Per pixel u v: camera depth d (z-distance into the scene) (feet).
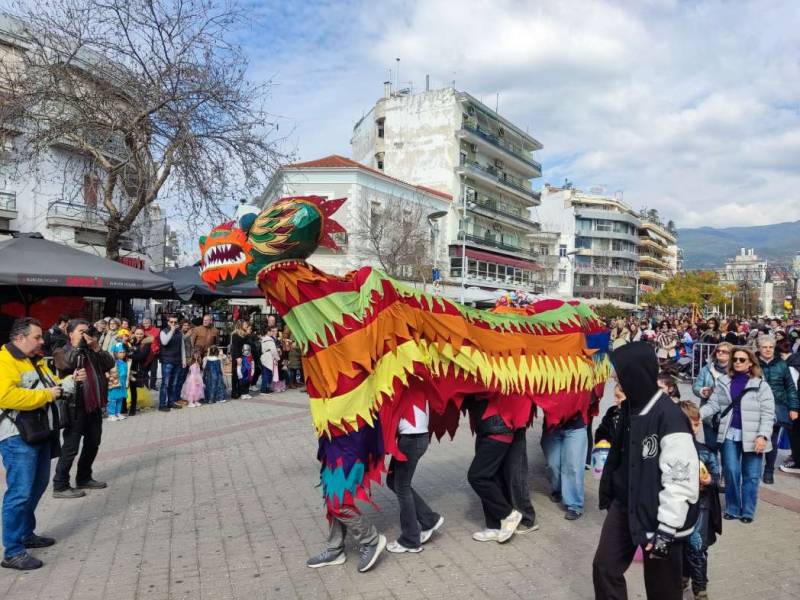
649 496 9.19
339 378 13.19
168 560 14.11
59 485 18.63
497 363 15.46
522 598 12.36
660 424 9.27
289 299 13.44
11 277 31.12
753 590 12.78
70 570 13.57
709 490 11.93
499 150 143.23
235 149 45.75
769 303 287.07
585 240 218.79
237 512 17.42
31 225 71.67
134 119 43.65
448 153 129.70
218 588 12.73
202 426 30.32
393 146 134.00
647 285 249.96
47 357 32.91
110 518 16.90
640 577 13.43
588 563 14.11
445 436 27.37
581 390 17.24
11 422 13.75
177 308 86.69
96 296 43.91
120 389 32.35
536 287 164.86
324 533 15.81
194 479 20.76
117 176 48.78
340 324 13.25
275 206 13.33
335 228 14.19
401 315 14.11
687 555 11.89
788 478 22.08
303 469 22.04
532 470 22.13
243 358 40.29
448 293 102.06
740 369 17.16
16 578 13.16
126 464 22.75
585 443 17.49
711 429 18.06
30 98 43.32
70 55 43.50
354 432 13.20
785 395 21.80
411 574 13.47
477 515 17.39
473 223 136.87
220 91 44.68
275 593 12.52
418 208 110.83
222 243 13.51
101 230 77.20
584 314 19.48
